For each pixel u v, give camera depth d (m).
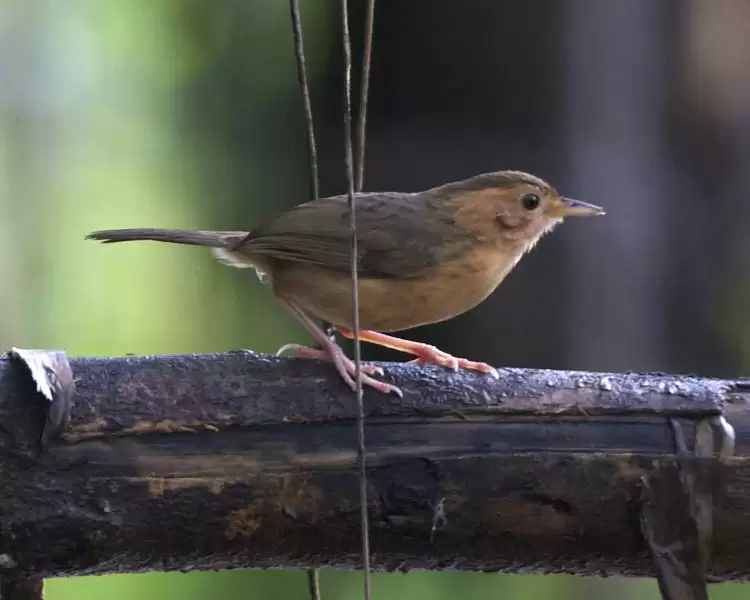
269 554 6.59
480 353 14.19
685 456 6.44
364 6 15.68
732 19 13.45
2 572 6.36
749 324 13.83
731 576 6.63
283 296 8.05
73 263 18.67
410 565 6.75
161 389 6.50
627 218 13.79
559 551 6.60
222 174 18.98
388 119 15.16
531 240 8.52
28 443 6.28
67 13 19.39
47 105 19.25
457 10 14.48
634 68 13.70
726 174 13.79
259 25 18.58
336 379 6.65
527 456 6.46
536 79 14.07
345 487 6.45
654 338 13.89
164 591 12.80
